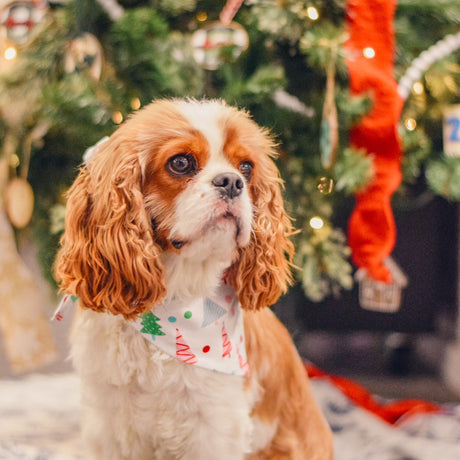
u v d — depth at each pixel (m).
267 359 1.68
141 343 1.47
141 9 2.04
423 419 2.69
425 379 3.85
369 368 4.00
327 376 3.01
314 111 2.23
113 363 1.46
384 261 2.26
